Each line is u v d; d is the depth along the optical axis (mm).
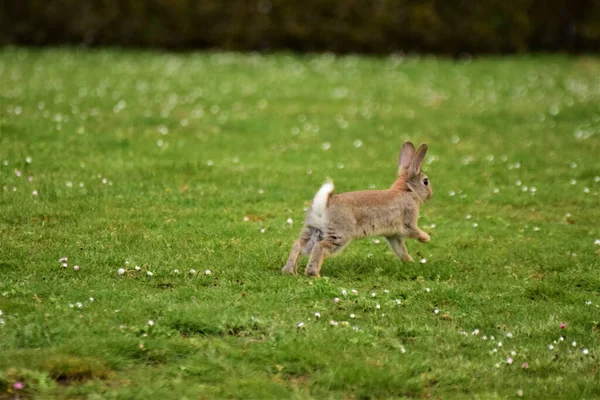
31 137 18875
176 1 34656
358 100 26359
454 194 16891
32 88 25047
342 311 10500
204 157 18797
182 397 8203
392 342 9664
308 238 11883
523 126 23609
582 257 13195
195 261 11984
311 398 8391
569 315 10742
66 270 11359
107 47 34625
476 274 12328
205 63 31750
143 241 12773
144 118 21875
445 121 23891
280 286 11148
